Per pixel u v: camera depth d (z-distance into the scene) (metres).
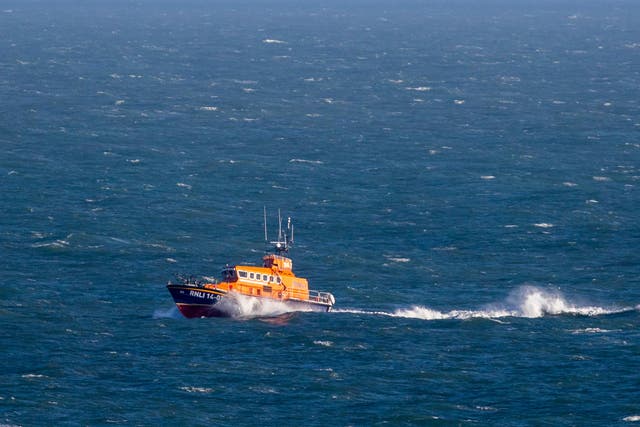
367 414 190.50
